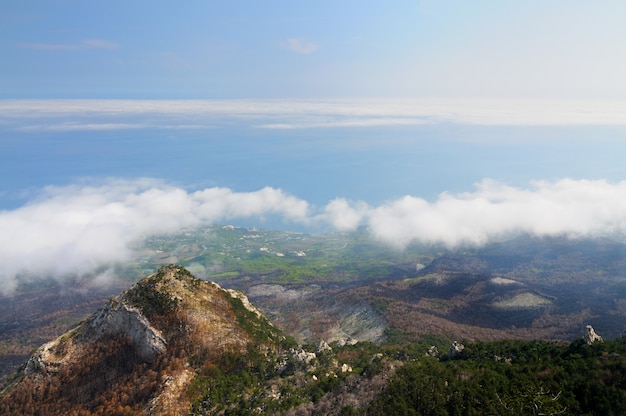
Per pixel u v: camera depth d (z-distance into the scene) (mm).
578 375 108125
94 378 146500
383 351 172375
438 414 99438
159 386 131875
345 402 110625
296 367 141250
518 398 98188
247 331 162500
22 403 144000
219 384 132875
